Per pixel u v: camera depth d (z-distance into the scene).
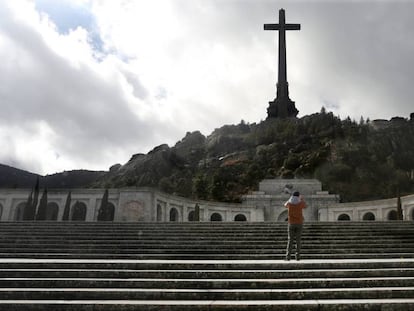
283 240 16.09
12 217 41.97
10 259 12.82
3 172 108.81
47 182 114.50
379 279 8.92
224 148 113.81
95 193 41.97
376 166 91.75
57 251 14.82
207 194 79.88
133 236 16.88
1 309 7.80
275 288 8.80
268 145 102.06
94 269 10.47
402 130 105.94
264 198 52.59
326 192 52.22
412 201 41.38
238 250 14.58
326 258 13.64
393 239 16.17
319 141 99.81
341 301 7.79
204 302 7.86
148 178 98.88
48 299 8.43
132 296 8.41
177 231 17.62
